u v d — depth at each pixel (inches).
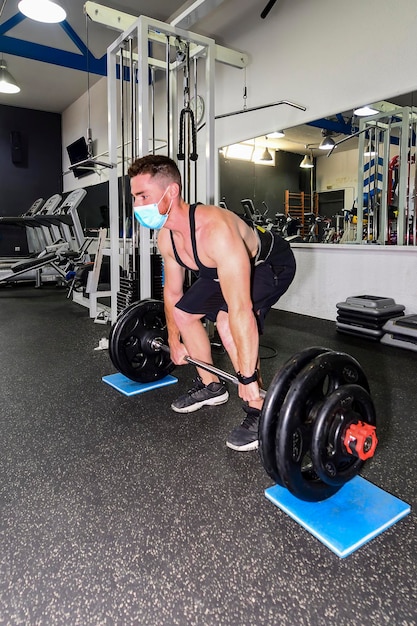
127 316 80.7
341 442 43.5
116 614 35.5
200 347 71.6
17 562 41.0
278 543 43.8
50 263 219.6
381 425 70.6
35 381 92.2
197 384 78.7
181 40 112.6
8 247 297.9
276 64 157.1
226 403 79.7
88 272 167.8
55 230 273.1
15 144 319.0
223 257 52.2
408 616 35.3
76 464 58.7
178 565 40.8
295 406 41.6
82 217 302.7
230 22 172.9
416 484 54.1
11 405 79.0
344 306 132.0
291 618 35.2
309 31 144.2
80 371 99.0
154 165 53.7
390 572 39.9
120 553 42.3
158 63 139.7
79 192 232.8
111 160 118.7
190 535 44.9
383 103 129.8
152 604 36.5
